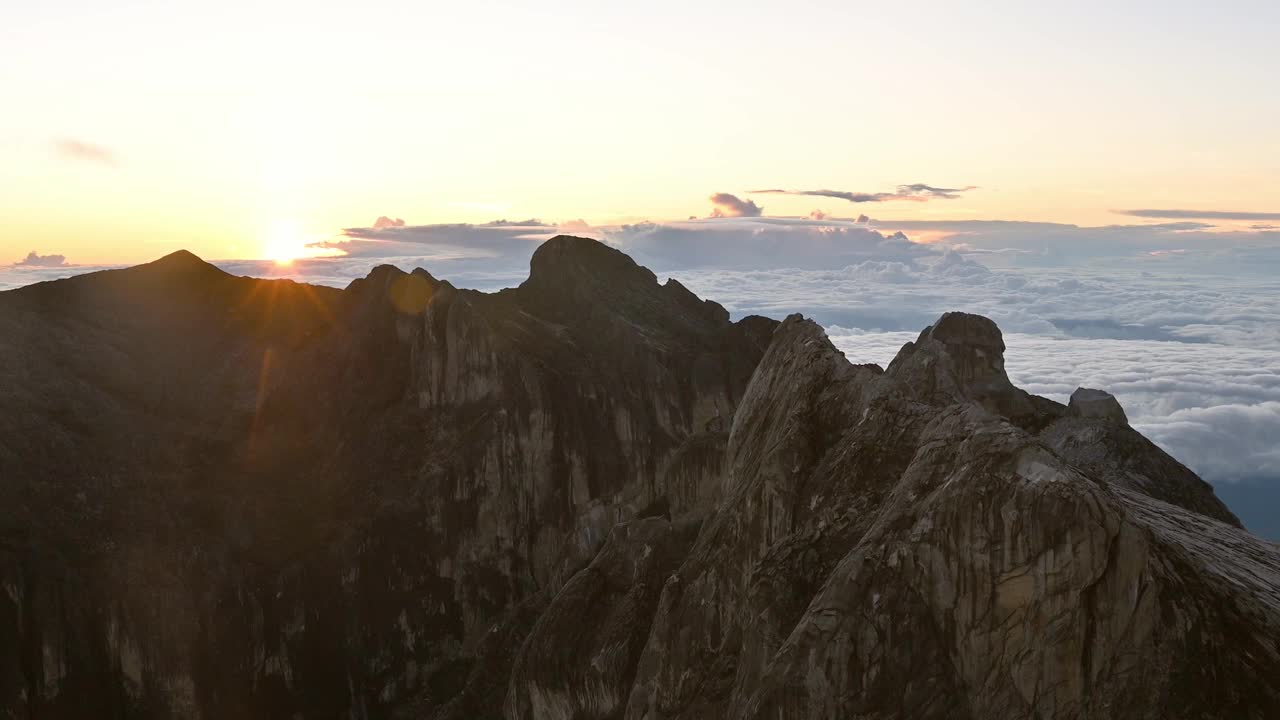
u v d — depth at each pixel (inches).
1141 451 2412.6
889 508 1481.3
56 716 3238.2
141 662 3378.4
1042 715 1298.0
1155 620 1279.5
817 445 1913.1
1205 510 2294.5
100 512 3678.6
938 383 2191.2
